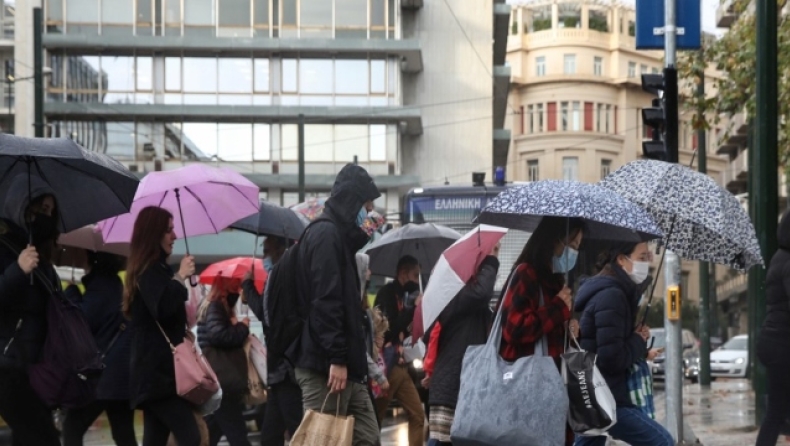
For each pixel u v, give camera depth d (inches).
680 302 562.9
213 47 2345.0
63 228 392.2
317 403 334.3
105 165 352.8
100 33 2375.7
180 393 354.9
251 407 663.8
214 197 473.1
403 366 526.9
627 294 348.8
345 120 2365.9
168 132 2378.2
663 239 374.0
